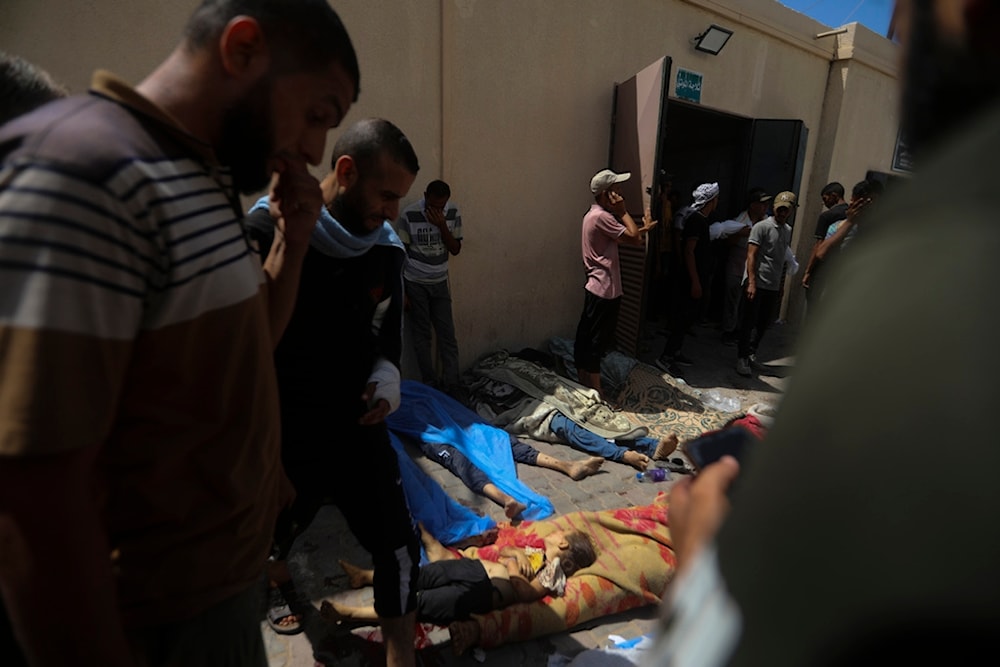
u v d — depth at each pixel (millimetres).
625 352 5242
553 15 4539
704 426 4121
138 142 759
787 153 6570
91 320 681
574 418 3801
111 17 2895
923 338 262
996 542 220
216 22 853
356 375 1777
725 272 6496
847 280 336
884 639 237
